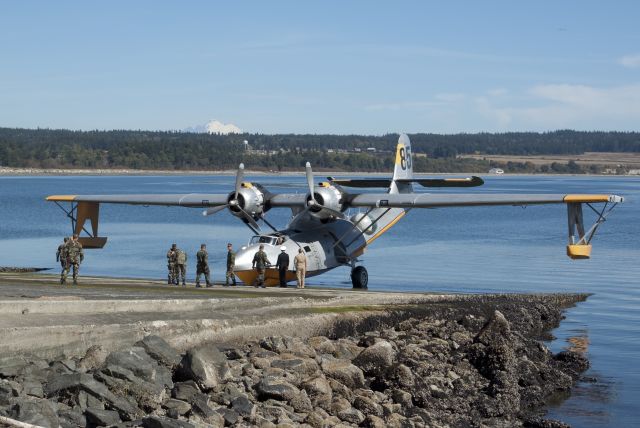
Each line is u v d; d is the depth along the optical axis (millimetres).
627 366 26484
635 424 20688
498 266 55156
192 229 88062
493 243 73750
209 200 39031
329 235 38312
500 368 23766
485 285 45375
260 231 37906
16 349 17750
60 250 31609
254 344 22188
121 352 17328
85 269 50562
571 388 23922
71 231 82750
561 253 64438
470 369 24016
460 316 29562
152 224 95875
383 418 18938
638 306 38219
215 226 92938
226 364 18812
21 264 52719
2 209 118250
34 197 150125
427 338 26188
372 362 21688
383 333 25750
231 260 34469
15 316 20406
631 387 24031
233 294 29172
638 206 141875
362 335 25906
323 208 36469
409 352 23625
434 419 19938
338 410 18625
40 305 21516
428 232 87625
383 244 72688
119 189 178625
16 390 15281
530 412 21641
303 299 27875
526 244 72562
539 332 31703
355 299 29219
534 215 124938
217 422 16172
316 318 24875
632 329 32562
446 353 25000
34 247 65375
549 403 22484
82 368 17609
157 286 31891
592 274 51062
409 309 28359
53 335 18469
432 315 28672
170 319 21547
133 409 15664
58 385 15703
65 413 14883
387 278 48281
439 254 63625
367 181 40688
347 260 38969
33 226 88812
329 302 28203
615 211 125500
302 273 35250
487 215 124750
